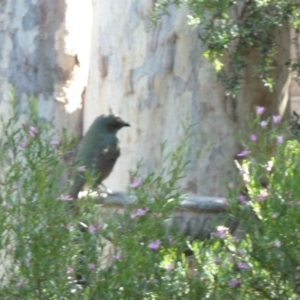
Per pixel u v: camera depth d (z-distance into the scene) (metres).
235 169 12.19
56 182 7.38
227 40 11.19
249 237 7.73
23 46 12.57
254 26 11.32
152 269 7.14
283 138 8.02
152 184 7.47
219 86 12.10
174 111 12.21
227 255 7.64
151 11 12.21
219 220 9.20
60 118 12.71
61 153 7.59
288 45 12.38
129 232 7.19
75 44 12.76
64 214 7.24
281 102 12.53
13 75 12.55
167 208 7.23
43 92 12.62
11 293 7.26
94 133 10.55
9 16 12.59
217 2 11.03
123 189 12.24
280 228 7.46
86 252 7.27
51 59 12.62
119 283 7.11
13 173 7.99
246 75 12.09
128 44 12.38
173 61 12.19
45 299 7.20
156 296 7.11
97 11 12.68
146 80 12.28
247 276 7.63
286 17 11.23
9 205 7.33
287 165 7.66
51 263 7.19
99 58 12.62
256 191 7.63
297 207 7.48
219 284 7.34
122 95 12.42
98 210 7.53
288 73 12.52
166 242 7.40
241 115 12.22
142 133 12.29
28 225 7.20
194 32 12.08
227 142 12.16
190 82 12.15
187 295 7.22
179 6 11.52
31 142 7.49
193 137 12.09
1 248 7.21
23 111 12.41
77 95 12.88
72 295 7.18
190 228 9.77
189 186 12.03
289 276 7.62
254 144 8.09
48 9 12.59
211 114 12.14
